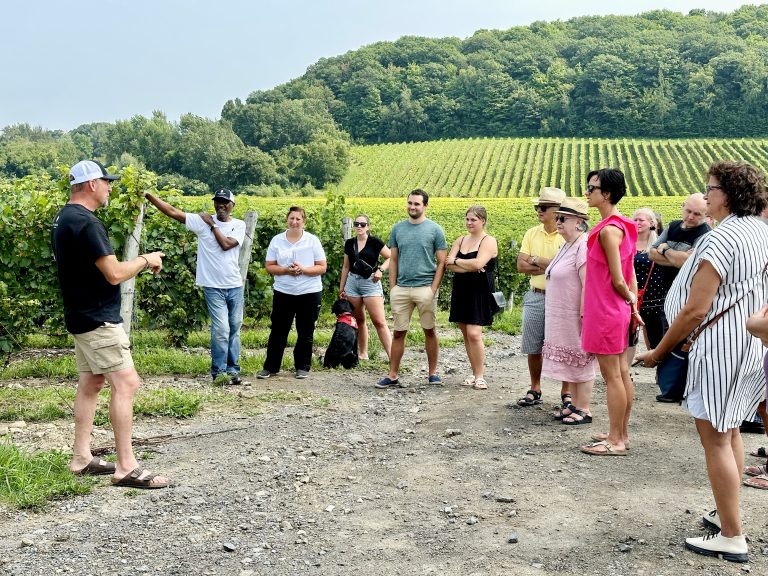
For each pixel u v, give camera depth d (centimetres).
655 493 497
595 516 458
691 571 386
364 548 415
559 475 537
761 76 12656
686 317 403
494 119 13862
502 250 2044
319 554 407
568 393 730
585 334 584
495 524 448
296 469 553
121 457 512
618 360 583
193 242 1093
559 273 671
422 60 17312
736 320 400
